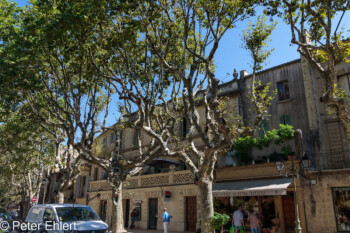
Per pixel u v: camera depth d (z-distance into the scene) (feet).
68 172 58.90
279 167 40.01
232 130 32.60
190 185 65.16
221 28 38.81
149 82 41.11
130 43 42.01
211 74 34.58
